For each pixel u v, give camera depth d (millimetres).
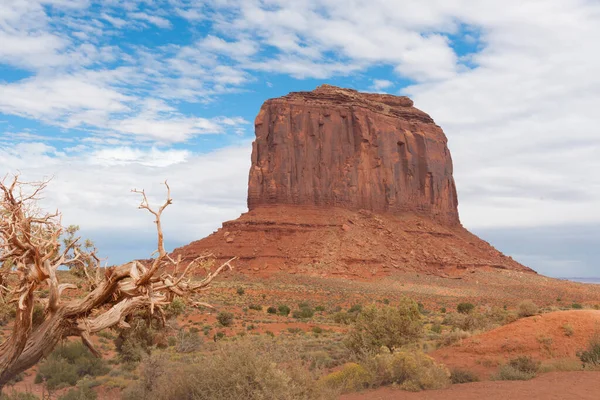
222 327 50062
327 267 125938
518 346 22625
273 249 132875
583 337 22188
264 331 48219
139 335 23312
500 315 36719
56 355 22250
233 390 10188
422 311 80062
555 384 15336
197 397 10422
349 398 15352
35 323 13070
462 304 76500
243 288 101812
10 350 10961
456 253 148125
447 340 26156
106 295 11594
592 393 13688
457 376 17922
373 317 26953
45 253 11523
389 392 15883
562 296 115312
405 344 25906
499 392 14539
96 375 22359
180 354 25078
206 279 11938
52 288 11109
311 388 11219
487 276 137000
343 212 150750
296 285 112562
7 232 10867
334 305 87062
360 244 136125
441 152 180625
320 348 31391
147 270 11305
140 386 14078
